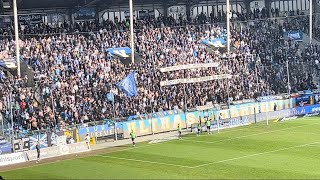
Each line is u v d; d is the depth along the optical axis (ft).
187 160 186.80
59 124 231.09
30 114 231.71
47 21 301.43
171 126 255.09
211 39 314.14
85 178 167.12
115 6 321.93
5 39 270.05
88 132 232.12
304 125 256.32
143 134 247.70
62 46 271.69
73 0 290.97
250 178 157.07
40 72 253.03
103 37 289.94
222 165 176.45
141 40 295.89
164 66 279.90
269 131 242.99
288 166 171.12
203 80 263.49
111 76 262.67
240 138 228.02
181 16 329.11
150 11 333.01
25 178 172.76
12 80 241.14
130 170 175.63
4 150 209.56
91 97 249.14
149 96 261.44
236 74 294.46
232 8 360.07
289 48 330.34
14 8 236.02
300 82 306.35
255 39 331.77
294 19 358.84
